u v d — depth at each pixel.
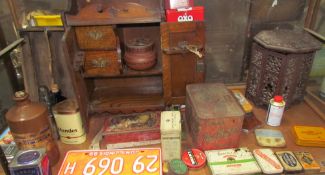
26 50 1.22
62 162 1.02
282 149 1.07
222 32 1.36
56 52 1.28
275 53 1.14
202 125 0.99
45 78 1.31
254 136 1.14
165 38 1.13
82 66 1.15
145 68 1.20
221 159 0.99
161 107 1.27
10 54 1.23
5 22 1.23
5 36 1.25
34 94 1.24
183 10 1.09
